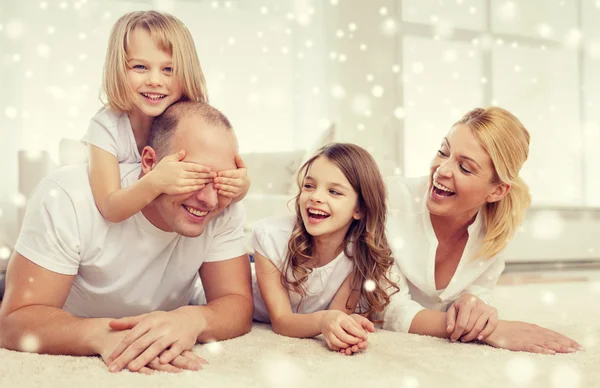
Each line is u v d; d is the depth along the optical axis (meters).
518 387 0.75
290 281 1.21
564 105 4.19
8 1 3.47
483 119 1.17
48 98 3.54
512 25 4.32
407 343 1.04
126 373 0.78
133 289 1.05
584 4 4.13
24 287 0.94
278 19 4.14
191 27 3.91
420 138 4.21
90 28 3.61
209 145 0.93
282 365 0.83
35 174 2.39
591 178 4.12
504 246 1.25
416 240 1.29
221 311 1.02
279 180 3.09
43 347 0.89
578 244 3.54
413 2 4.23
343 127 3.95
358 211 1.22
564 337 1.01
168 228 1.01
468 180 1.15
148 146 0.99
